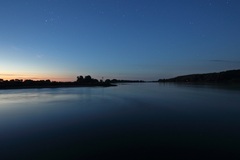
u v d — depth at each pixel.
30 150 17.31
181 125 25.44
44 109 39.88
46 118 30.58
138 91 98.81
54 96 71.88
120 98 63.03
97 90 110.81
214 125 25.39
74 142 19.14
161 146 17.95
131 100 56.53
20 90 116.62
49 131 22.95
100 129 23.58
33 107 42.97
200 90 98.56
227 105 43.66
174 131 22.61
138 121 27.86
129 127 24.45
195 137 20.41
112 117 30.88
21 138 20.50
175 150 17.06
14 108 41.81
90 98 63.44
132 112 35.53
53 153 16.67
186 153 16.45
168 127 24.39
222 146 17.84
